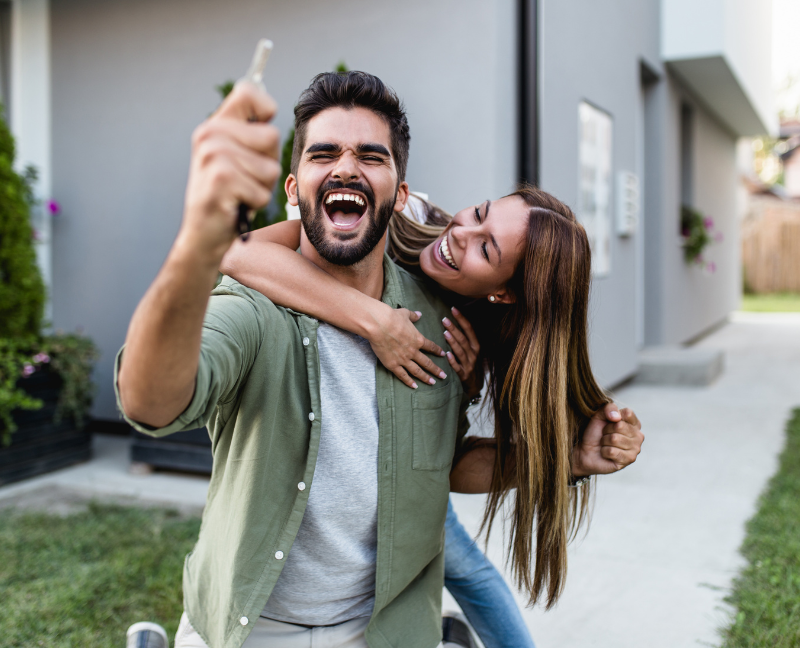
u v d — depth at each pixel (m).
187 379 0.87
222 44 4.67
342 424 1.22
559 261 1.34
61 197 5.14
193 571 1.28
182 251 0.77
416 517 1.27
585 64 5.47
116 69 4.95
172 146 4.82
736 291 15.02
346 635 1.26
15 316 4.18
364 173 1.16
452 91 4.15
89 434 4.48
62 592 2.56
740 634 2.31
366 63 4.34
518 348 1.36
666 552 3.04
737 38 8.27
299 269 1.24
